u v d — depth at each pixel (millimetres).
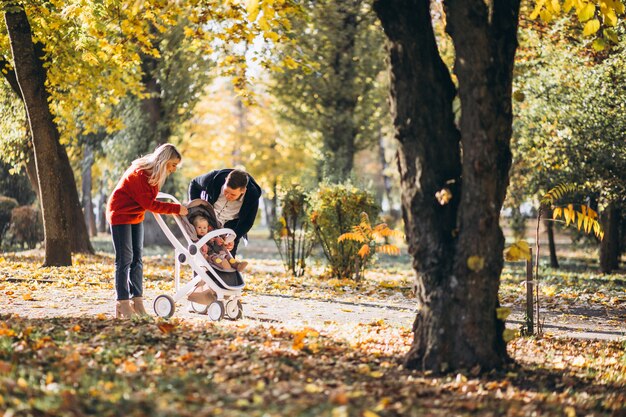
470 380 6391
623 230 25328
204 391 5465
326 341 7809
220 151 47406
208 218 9250
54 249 15961
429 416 5266
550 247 26219
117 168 27500
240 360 6574
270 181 48062
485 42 6414
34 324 7801
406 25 6605
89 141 27516
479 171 6426
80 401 5047
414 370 6723
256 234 58875
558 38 17859
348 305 11906
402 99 6684
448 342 6629
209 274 9086
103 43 12398
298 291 13695
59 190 15984
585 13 7699
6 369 5727
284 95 32094
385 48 6816
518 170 22656
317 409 5004
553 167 19297
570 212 8445
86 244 20938
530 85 18953
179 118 28922
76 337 7195
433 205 6656
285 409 5004
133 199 8633
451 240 6672
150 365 6234
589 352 8523
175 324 8109
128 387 5504
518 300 13586
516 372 6766
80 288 12375
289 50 16031
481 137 6418
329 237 16516
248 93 12117
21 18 15227
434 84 6680
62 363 6141
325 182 17047
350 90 31234
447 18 6535
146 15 10820
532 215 27984
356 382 6137
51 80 16812
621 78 16672
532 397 6055
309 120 32250
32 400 4949
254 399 5234
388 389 5984
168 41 26984
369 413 4918
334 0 29297
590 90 17422
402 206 6879
